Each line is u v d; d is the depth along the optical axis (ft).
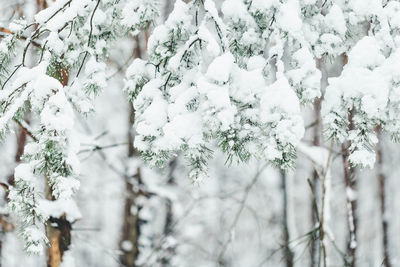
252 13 8.47
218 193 30.25
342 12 8.87
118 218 34.37
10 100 8.58
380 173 30.12
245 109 7.70
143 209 25.70
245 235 31.37
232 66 7.70
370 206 32.01
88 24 8.86
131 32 9.30
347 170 19.29
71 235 16.44
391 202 31.68
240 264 30.76
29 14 17.04
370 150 7.97
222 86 7.41
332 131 7.97
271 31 8.38
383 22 8.46
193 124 7.45
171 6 14.70
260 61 8.07
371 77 7.72
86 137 17.67
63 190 7.95
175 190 27.58
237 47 8.63
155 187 24.72
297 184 33.83
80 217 15.40
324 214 17.12
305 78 7.89
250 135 7.61
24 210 8.48
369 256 30.48
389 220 30.25
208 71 7.37
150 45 8.62
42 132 8.04
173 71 8.35
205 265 30.73
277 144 7.29
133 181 24.34
